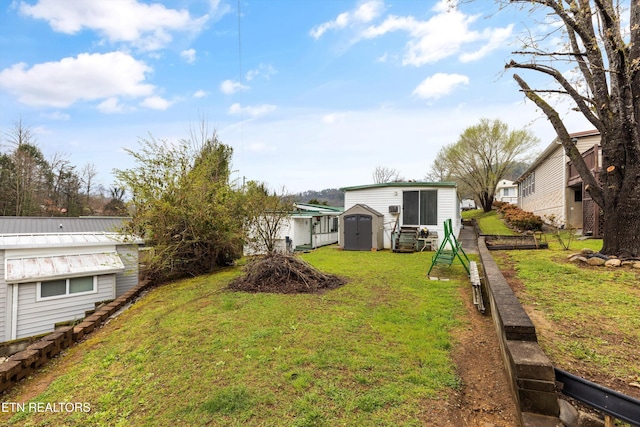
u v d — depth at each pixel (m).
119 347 4.09
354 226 13.02
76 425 2.57
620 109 5.53
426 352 3.27
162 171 8.38
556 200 14.71
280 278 6.54
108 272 8.91
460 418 2.31
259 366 3.14
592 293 4.22
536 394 2.16
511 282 5.11
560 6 5.74
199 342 3.84
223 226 8.95
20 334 7.76
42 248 8.41
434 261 7.28
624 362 2.65
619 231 5.77
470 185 26.73
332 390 2.65
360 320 4.23
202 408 2.54
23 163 21.89
